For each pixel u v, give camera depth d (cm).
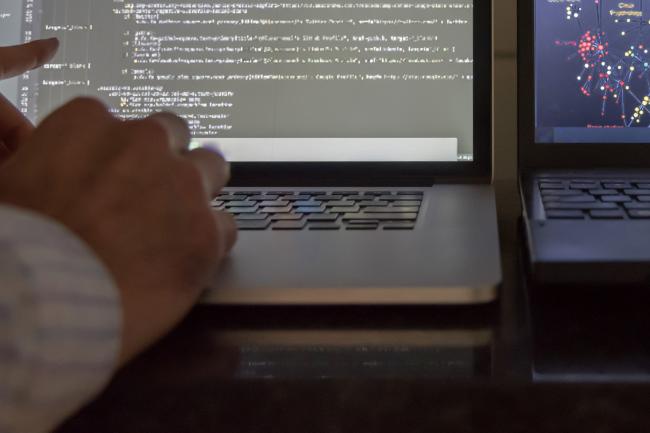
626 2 61
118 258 30
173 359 34
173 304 32
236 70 65
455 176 62
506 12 63
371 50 64
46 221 27
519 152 62
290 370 32
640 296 42
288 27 65
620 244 40
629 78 61
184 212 33
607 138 61
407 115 63
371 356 34
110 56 65
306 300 38
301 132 64
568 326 37
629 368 32
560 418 31
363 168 63
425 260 41
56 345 23
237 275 39
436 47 63
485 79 62
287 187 63
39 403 23
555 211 46
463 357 33
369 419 32
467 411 31
